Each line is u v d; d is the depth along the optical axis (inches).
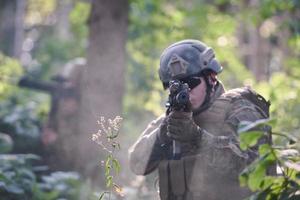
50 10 1504.7
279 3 653.9
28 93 780.6
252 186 212.5
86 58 512.4
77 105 538.6
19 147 581.6
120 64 508.7
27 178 401.7
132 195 388.2
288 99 544.1
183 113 248.5
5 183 378.9
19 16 1373.0
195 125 250.8
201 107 262.8
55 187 411.2
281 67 920.3
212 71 265.3
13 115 613.3
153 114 700.0
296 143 228.5
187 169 261.0
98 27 510.6
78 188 412.5
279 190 216.1
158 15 762.8
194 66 263.6
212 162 255.6
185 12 778.2
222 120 258.4
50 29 1488.7
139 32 763.4
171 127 250.4
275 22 874.1
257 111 258.7
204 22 780.6
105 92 503.5
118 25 510.6
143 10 745.0
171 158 268.2
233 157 253.0
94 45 510.3
